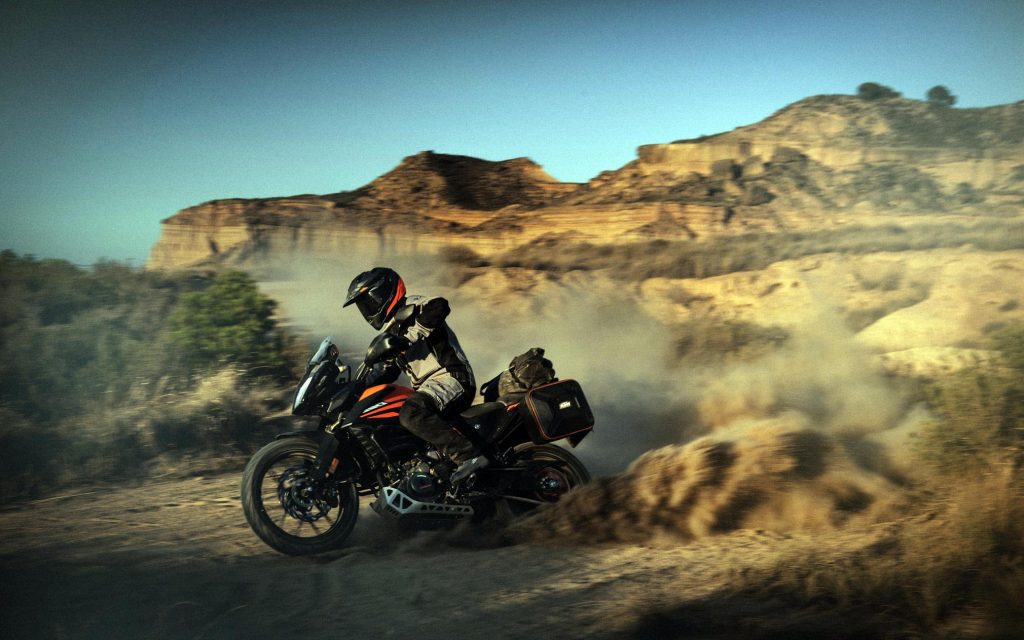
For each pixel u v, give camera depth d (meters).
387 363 5.47
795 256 36.66
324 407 5.39
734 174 118.12
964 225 40.12
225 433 8.59
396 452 5.50
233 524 6.00
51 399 8.70
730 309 28.38
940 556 4.14
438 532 5.53
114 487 7.19
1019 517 4.23
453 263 51.66
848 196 103.12
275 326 13.02
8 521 6.11
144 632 3.86
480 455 5.55
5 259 14.77
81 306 13.39
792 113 142.38
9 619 4.04
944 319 16.73
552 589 4.33
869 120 134.62
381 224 141.25
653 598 4.08
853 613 3.72
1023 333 6.04
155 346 10.40
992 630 3.43
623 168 133.88
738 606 3.89
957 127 129.75
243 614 4.09
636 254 44.06
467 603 4.17
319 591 4.43
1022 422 5.22
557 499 5.79
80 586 4.54
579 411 5.73
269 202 153.50
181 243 148.88
